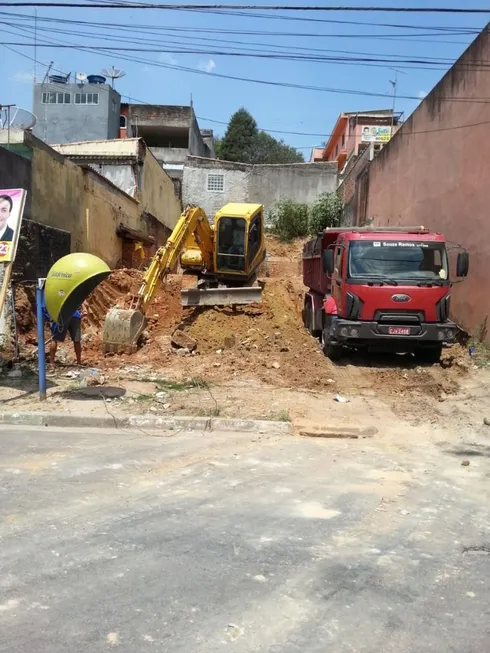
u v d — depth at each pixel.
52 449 6.59
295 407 8.53
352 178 31.34
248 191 38.41
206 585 3.63
